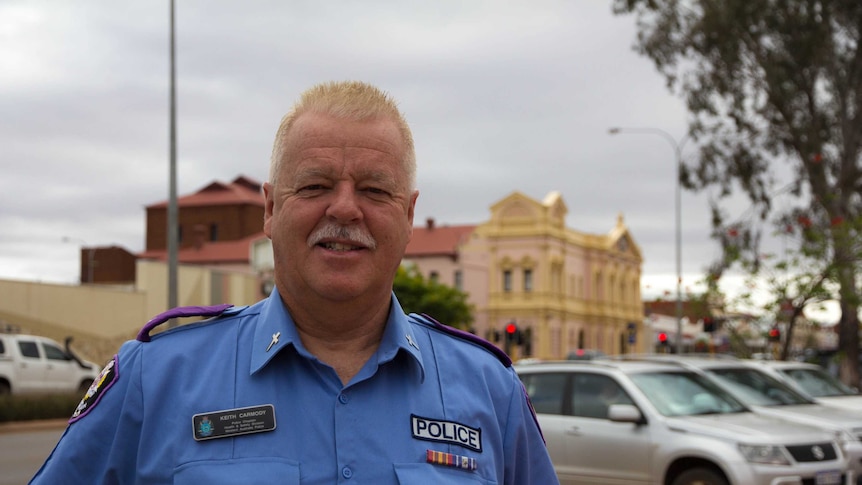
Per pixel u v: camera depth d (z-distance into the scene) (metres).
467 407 2.47
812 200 29.78
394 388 2.40
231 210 82.31
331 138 2.40
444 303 57.84
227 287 48.69
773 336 21.47
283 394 2.31
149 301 43.41
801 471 9.03
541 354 76.19
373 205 2.41
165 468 2.24
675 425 9.45
